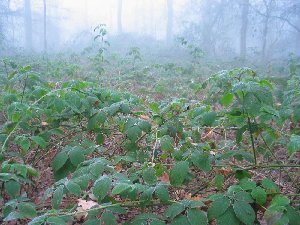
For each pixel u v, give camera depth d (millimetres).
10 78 3902
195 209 1599
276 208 1521
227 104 2250
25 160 3328
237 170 2215
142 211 1820
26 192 2939
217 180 2098
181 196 2451
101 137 2957
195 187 2529
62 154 2367
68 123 3684
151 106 2883
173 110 2953
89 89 3400
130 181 1794
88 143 2756
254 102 2035
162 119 2846
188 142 2469
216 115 2318
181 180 1861
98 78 8008
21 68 3799
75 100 2912
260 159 3207
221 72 2668
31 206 1876
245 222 1488
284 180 2951
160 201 1855
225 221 1515
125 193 1780
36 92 3225
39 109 3002
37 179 3172
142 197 1740
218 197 1605
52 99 2986
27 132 3477
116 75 9211
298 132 2832
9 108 2965
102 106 3139
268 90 2066
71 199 2750
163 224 1600
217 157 2344
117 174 1879
